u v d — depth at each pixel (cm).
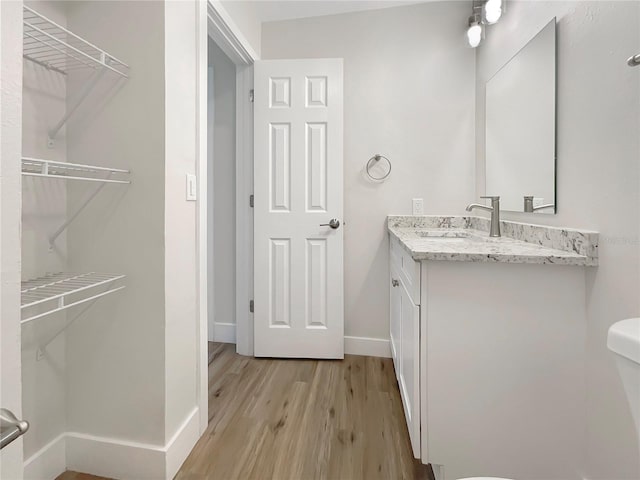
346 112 239
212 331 266
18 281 42
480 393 119
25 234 117
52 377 127
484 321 118
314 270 229
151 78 124
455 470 121
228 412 169
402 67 233
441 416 121
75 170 129
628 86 98
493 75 199
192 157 144
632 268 96
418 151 234
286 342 232
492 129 200
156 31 124
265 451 142
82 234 130
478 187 223
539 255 112
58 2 125
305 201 227
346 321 244
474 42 199
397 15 233
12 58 41
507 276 117
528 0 158
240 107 235
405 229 226
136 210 126
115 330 129
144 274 126
